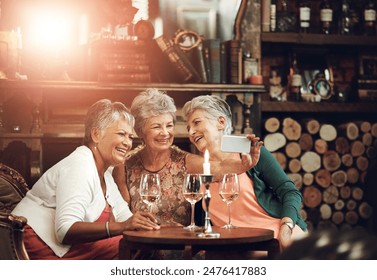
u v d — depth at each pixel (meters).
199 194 2.85
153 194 2.87
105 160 3.30
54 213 3.16
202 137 3.56
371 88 6.38
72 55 5.68
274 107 6.07
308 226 6.26
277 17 6.18
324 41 6.18
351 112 6.62
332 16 6.46
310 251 0.49
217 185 3.42
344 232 0.51
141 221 2.92
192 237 2.67
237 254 3.17
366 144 6.40
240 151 3.08
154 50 5.68
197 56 5.62
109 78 5.37
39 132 5.24
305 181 6.21
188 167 3.55
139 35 5.46
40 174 5.24
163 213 3.52
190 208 3.52
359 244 0.49
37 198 3.20
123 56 5.40
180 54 5.51
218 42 5.69
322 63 6.46
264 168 3.53
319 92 6.32
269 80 6.29
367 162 6.39
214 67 5.66
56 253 3.09
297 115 6.52
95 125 3.27
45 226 3.12
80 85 5.28
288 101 6.10
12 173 4.11
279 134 6.07
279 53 6.38
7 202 4.04
